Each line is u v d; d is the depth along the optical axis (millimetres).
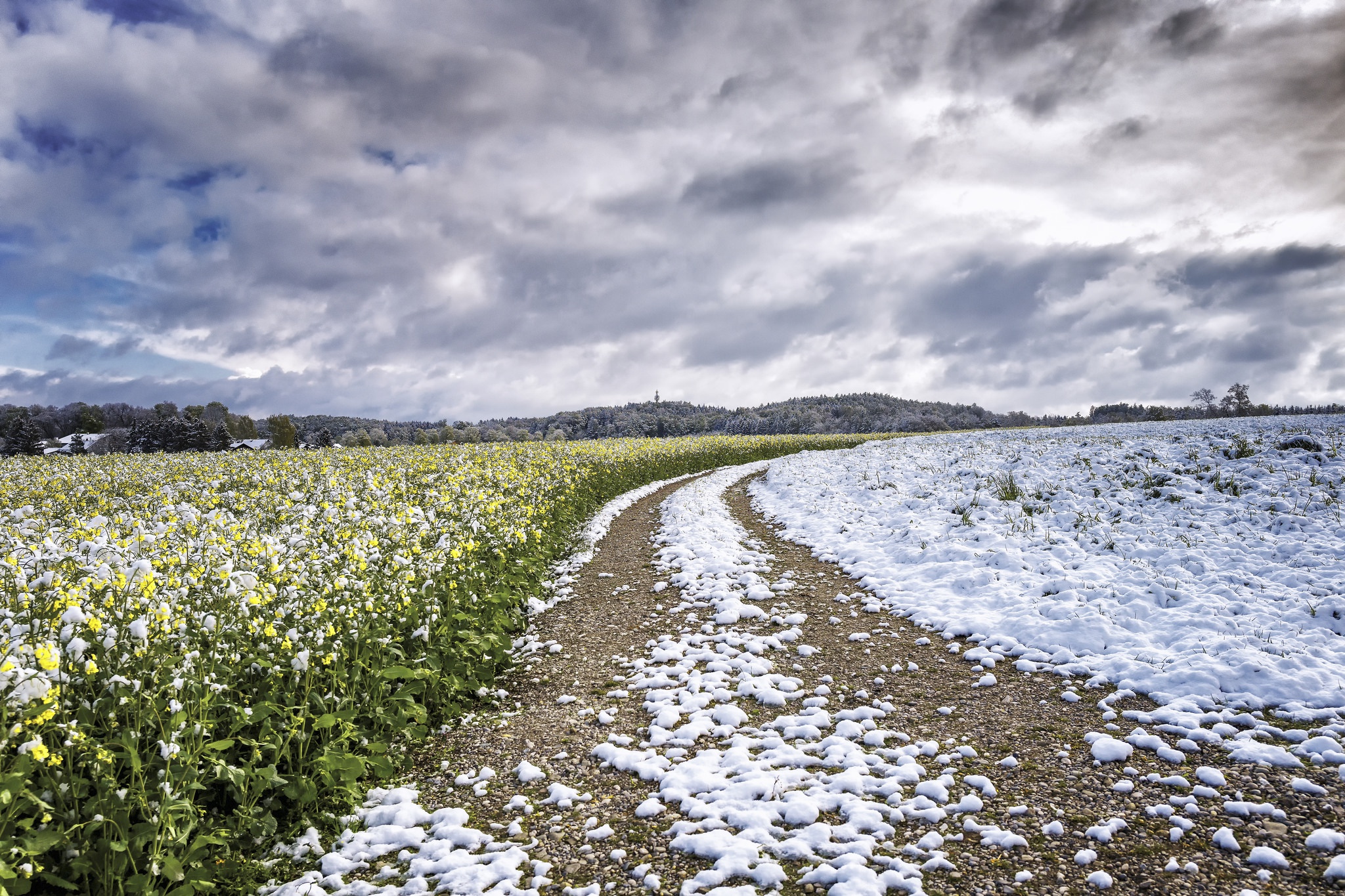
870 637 7629
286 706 4375
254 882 3598
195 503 11859
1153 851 3623
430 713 5828
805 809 4211
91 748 3418
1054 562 9039
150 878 3127
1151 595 7637
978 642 7250
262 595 4840
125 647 4117
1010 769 4637
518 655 7672
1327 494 10023
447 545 7586
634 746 5340
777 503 17078
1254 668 5664
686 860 3809
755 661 6949
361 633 5164
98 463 19172
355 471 16078
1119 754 4680
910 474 16906
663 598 9625
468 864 3822
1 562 5016
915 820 4078
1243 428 18094
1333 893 3197
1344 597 6816
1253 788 4160
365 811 4406
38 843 2865
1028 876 3480
